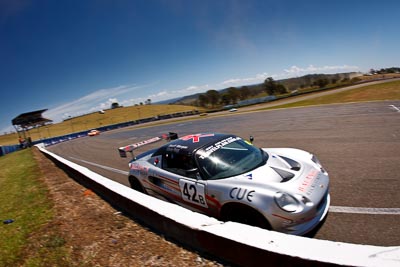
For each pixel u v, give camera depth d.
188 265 2.45
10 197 6.43
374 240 2.80
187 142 4.22
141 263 2.63
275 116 20.44
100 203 4.77
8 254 3.37
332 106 22.00
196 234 2.63
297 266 1.85
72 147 23.38
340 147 7.39
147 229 3.37
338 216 3.40
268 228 2.79
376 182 4.39
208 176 3.46
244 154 3.82
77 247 3.21
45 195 5.89
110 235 3.38
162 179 4.15
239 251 2.21
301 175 3.24
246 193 2.93
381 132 8.70
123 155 5.59
